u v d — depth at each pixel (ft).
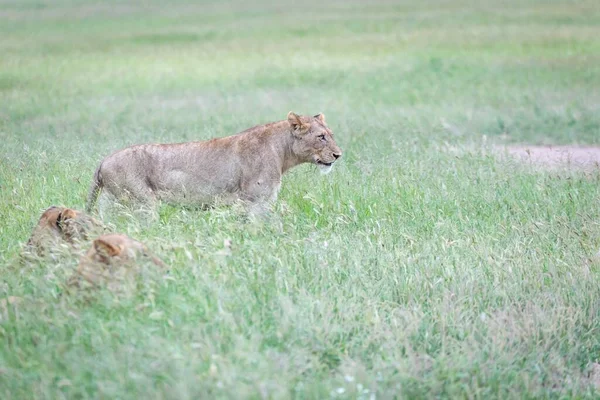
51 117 80.33
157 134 66.39
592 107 83.35
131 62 126.52
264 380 25.14
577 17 167.02
